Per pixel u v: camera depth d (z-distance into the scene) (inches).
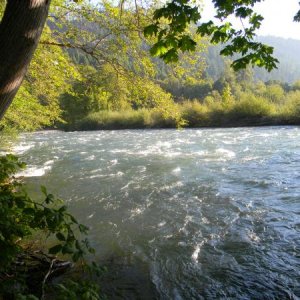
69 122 1903.3
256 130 1190.9
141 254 251.0
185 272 223.9
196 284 209.6
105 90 262.1
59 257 236.1
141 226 305.1
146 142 959.6
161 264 235.6
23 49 96.4
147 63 245.4
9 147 686.5
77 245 117.1
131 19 235.6
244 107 1508.4
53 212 117.5
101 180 489.1
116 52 243.3
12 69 96.0
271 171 486.9
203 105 1683.1
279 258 234.1
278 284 203.5
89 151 810.8
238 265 228.4
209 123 1557.6
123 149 818.2
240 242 262.1
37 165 628.1
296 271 216.2
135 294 200.8
